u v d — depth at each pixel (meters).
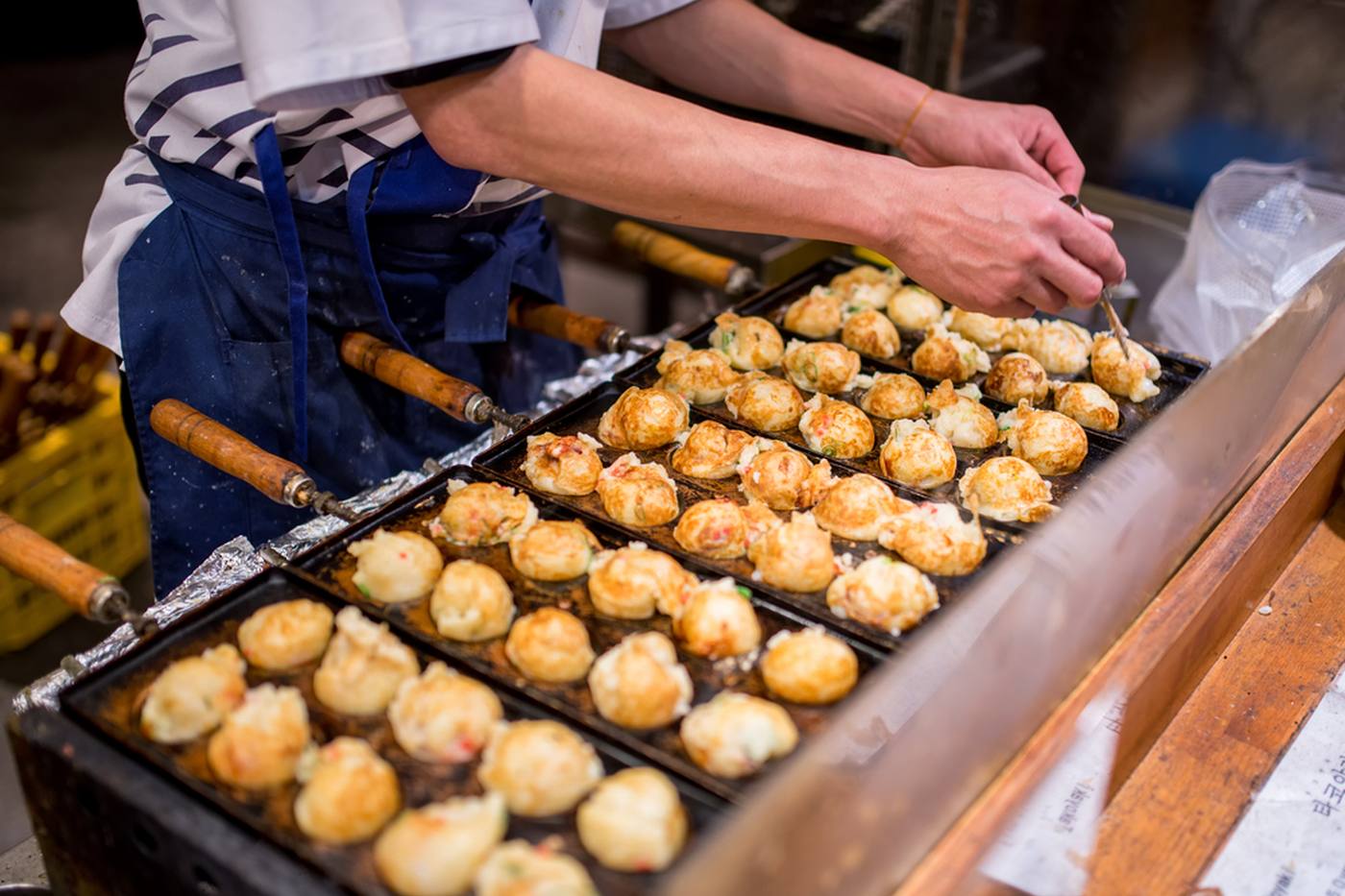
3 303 4.44
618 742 1.07
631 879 0.97
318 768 1.01
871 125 1.95
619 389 1.67
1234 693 1.34
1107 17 2.41
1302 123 2.31
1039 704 1.09
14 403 2.60
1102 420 1.64
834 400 1.62
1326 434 1.54
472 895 0.95
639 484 1.41
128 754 1.04
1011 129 1.88
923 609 1.25
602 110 1.32
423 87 1.29
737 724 1.06
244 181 1.55
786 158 1.42
